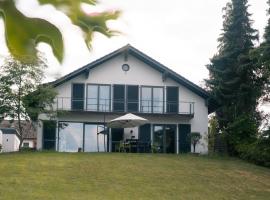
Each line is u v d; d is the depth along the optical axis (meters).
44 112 26.28
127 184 18.47
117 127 27.05
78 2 0.83
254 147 25.66
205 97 30.36
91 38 0.85
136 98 29.66
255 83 29.98
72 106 28.88
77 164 20.75
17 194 16.00
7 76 24.80
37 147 27.88
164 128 29.75
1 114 25.39
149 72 29.94
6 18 0.84
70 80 29.03
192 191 18.41
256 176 21.59
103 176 19.27
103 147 28.80
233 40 30.80
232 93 30.45
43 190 16.77
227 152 27.78
